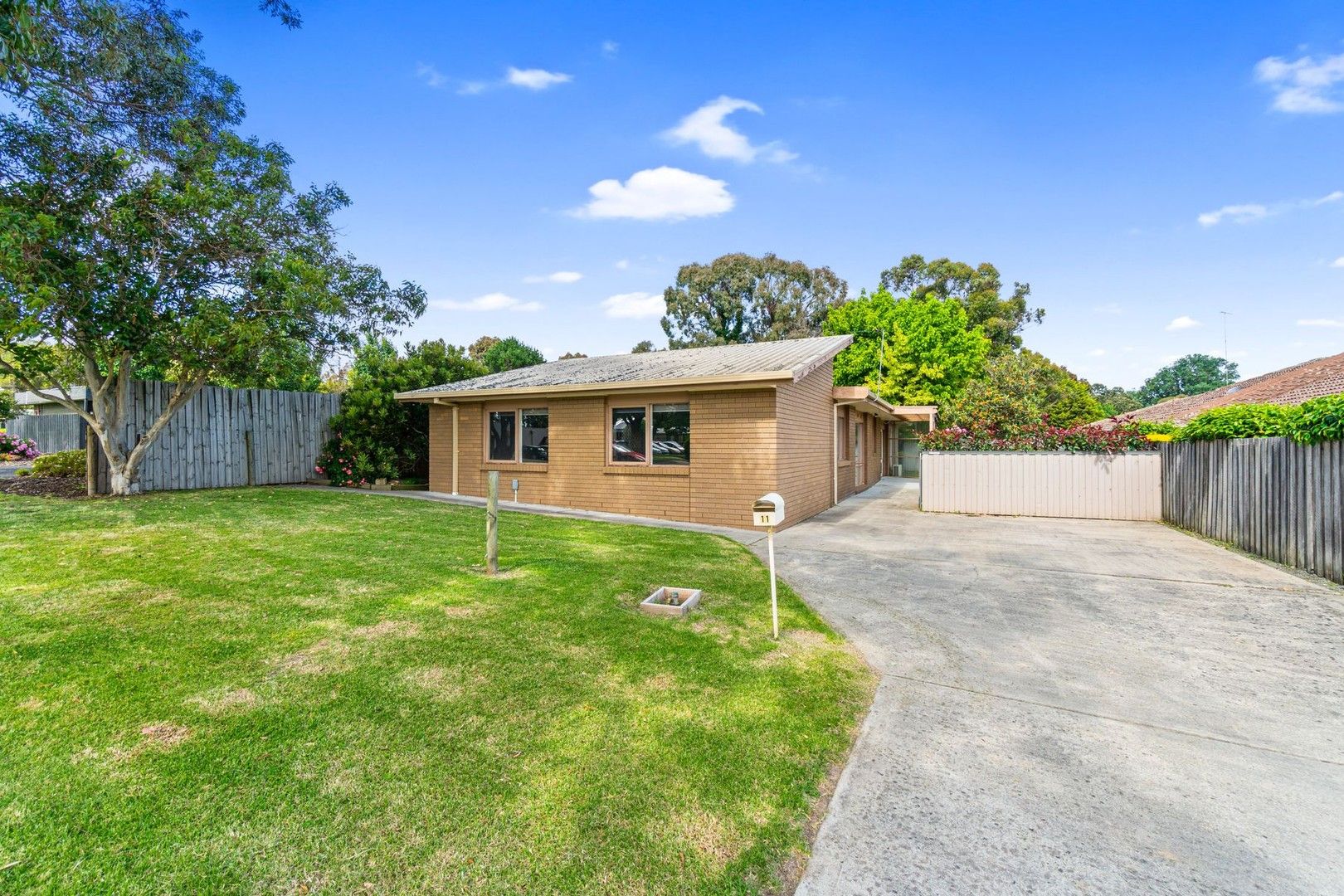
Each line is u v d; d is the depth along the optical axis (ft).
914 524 35.63
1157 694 12.28
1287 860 7.43
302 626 14.02
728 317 140.05
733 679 12.34
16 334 26.35
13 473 48.75
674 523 33.83
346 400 48.88
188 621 14.08
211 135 33.81
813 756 9.63
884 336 93.81
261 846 7.12
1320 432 21.13
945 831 7.94
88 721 9.59
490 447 43.34
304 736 9.47
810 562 24.25
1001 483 40.81
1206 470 30.91
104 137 30.22
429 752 9.23
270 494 37.73
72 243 27.53
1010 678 13.03
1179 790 8.96
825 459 43.52
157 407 38.19
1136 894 6.84
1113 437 39.24
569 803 8.17
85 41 27.89
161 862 6.79
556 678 11.96
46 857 6.78
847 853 7.50
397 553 21.49
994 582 21.25
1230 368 204.23
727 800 8.42
